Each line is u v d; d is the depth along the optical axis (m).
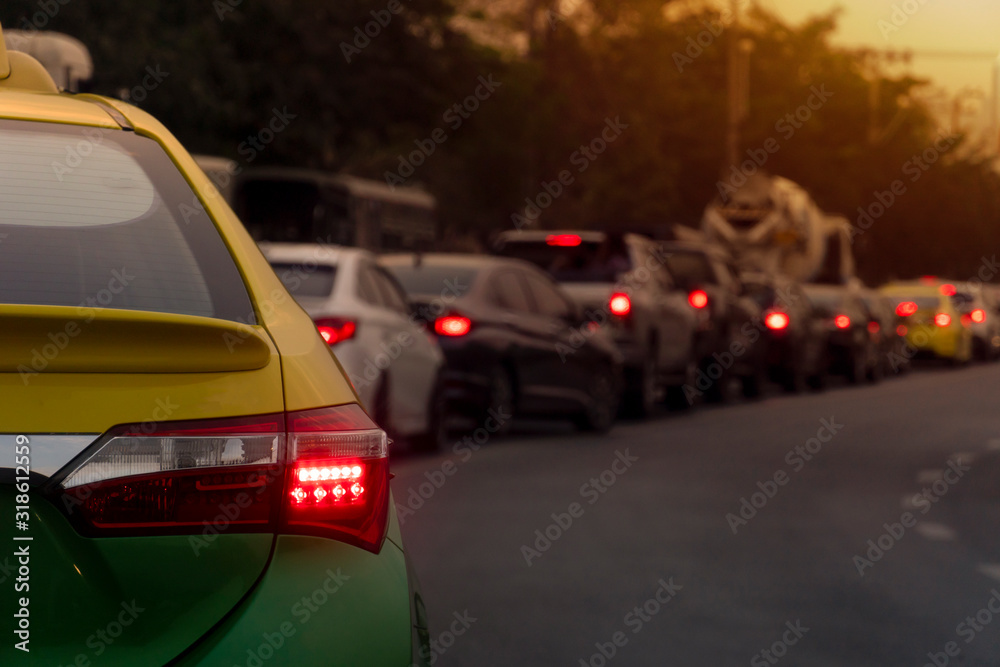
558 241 27.22
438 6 45.09
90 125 4.96
